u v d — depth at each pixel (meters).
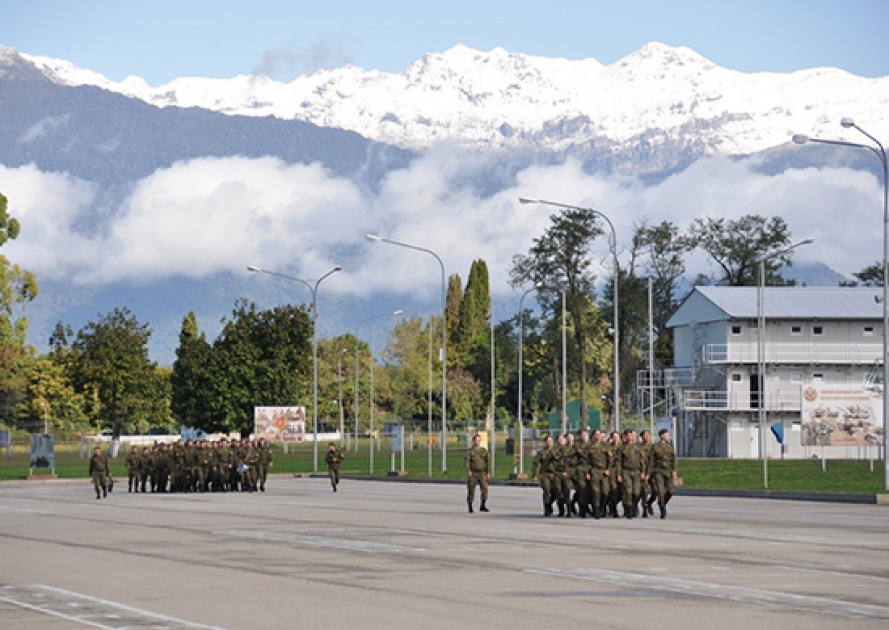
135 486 93.25
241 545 41.03
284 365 167.12
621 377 189.75
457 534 45.03
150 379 182.50
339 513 59.56
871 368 154.25
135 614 25.08
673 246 188.12
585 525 49.78
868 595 27.27
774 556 35.94
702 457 150.25
